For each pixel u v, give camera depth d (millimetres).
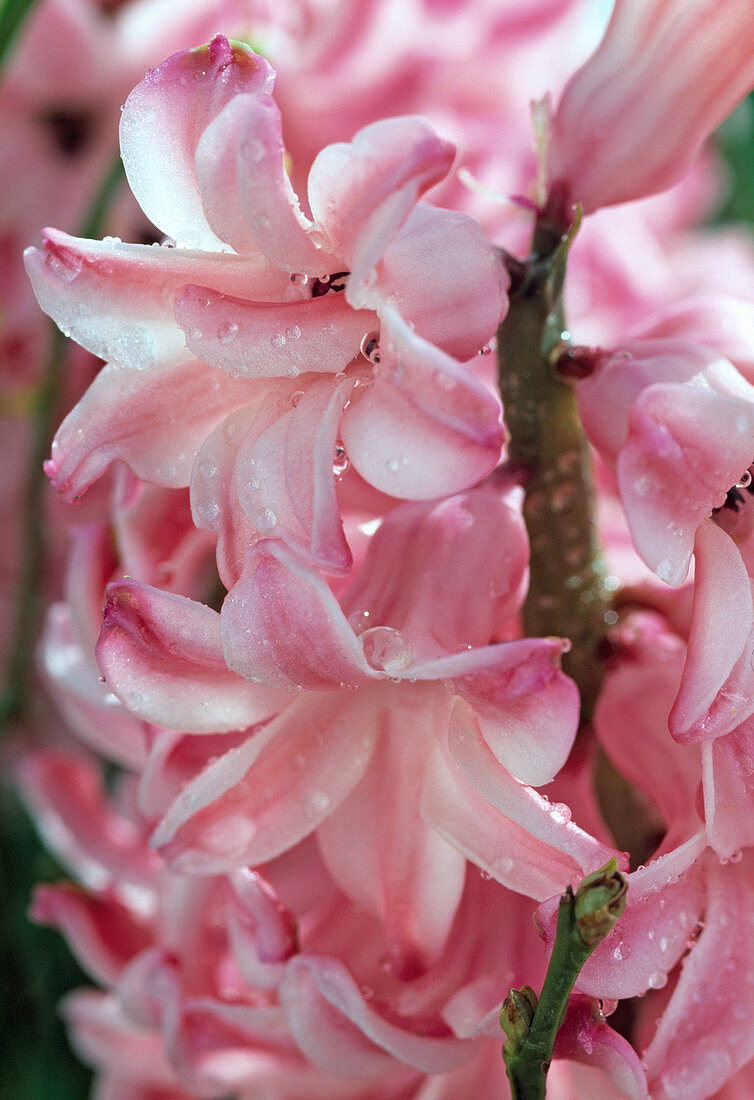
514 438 335
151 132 311
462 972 332
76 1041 383
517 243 390
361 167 302
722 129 505
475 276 309
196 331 309
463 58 402
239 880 327
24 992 408
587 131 336
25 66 410
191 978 347
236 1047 344
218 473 314
